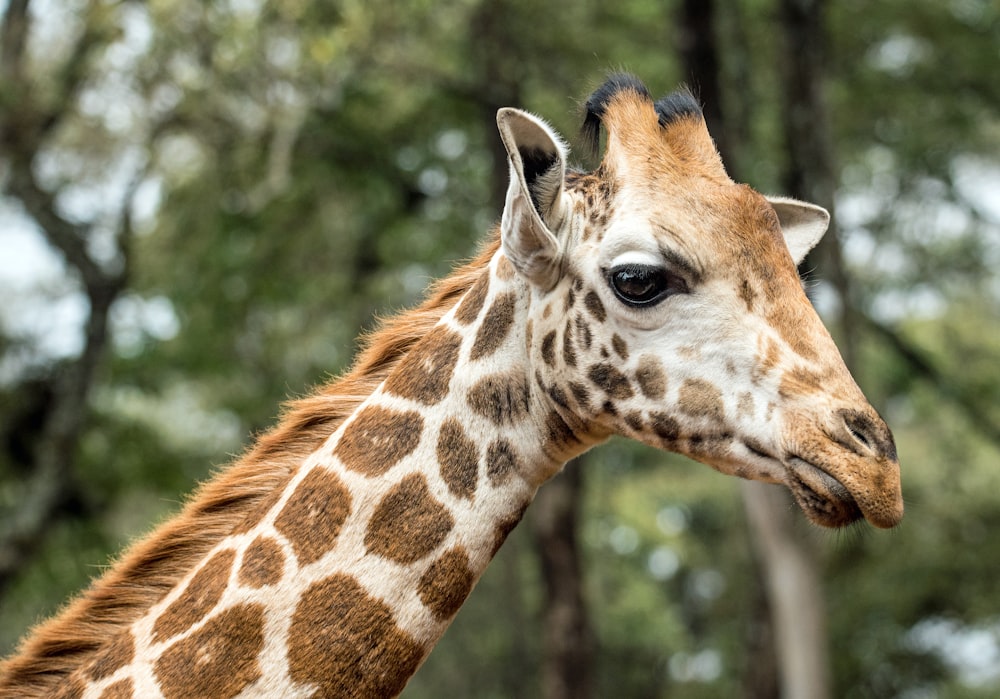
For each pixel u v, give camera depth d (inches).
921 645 914.1
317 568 144.0
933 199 714.8
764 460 142.5
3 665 150.9
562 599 679.7
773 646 689.6
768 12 641.6
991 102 689.0
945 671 913.5
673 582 1288.1
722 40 685.3
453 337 155.3
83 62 587.2
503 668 909.8
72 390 620.4
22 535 601.0
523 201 145.0
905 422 979.9
